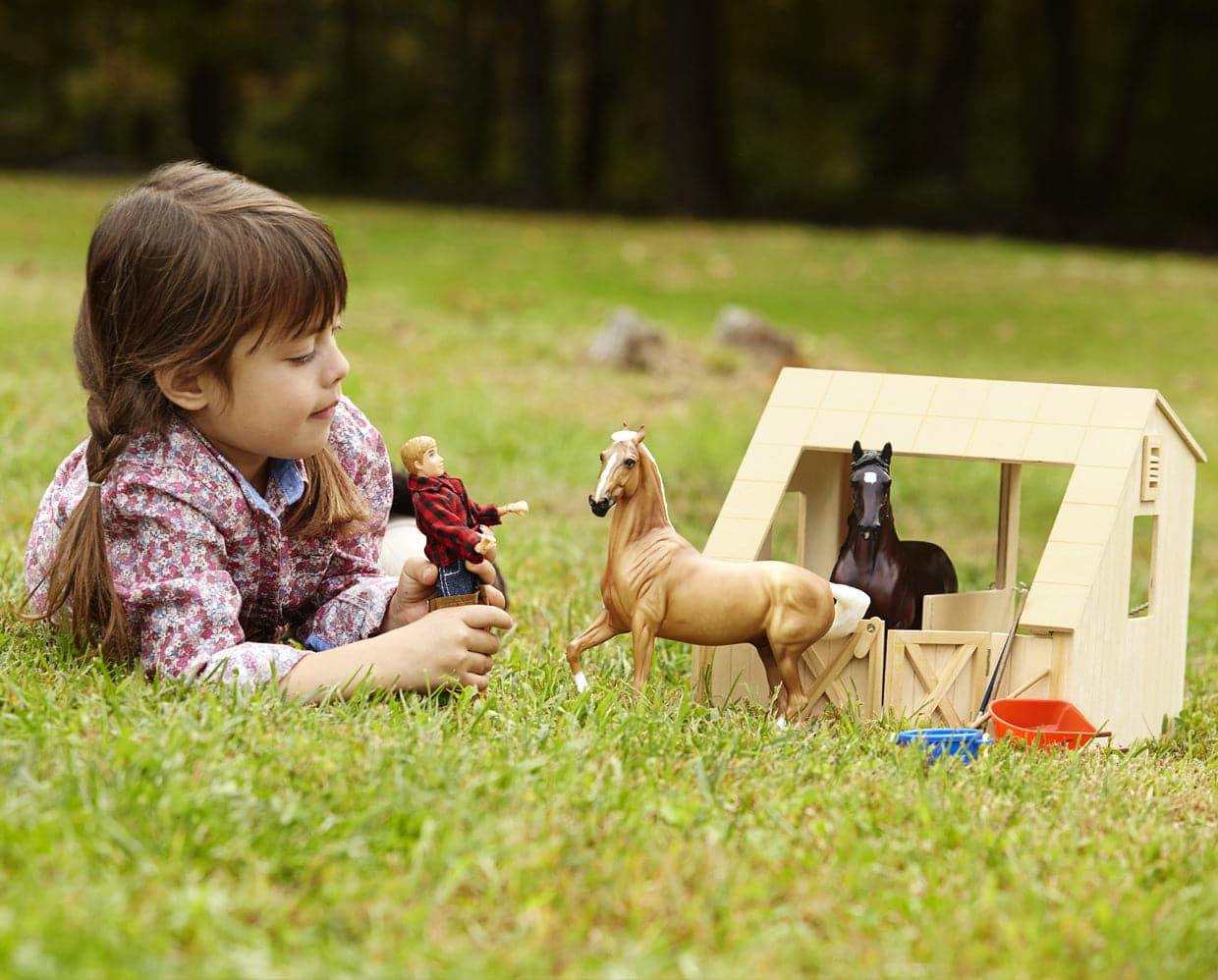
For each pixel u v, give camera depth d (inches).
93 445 146.2
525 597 214.4
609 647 188.7
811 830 118.0
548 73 1418.6
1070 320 776.3
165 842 103.0
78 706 132.7
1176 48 1556.3
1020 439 161.3
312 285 139.7
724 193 1334.9
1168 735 173.0
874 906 104.3
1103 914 102.7
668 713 149.8
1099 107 1595.7
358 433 165.3
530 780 121.2
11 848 98.0
